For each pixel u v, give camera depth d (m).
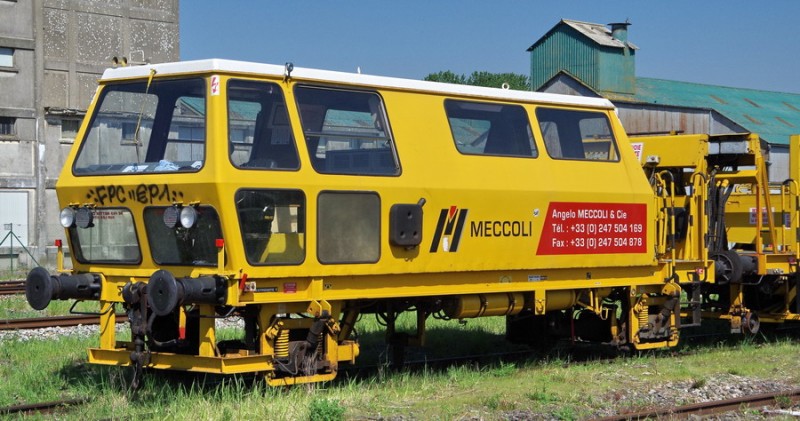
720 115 45.19
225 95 9.77
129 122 10.46
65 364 11.96
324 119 10.47
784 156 44.56
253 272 9.79
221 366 9.70
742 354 13.96
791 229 15.87
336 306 10.64
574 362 13.33
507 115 12.12
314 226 10.18
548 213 12.25
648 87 46.88
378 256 10.70
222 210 9.61
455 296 11.71
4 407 9.43
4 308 17.70
